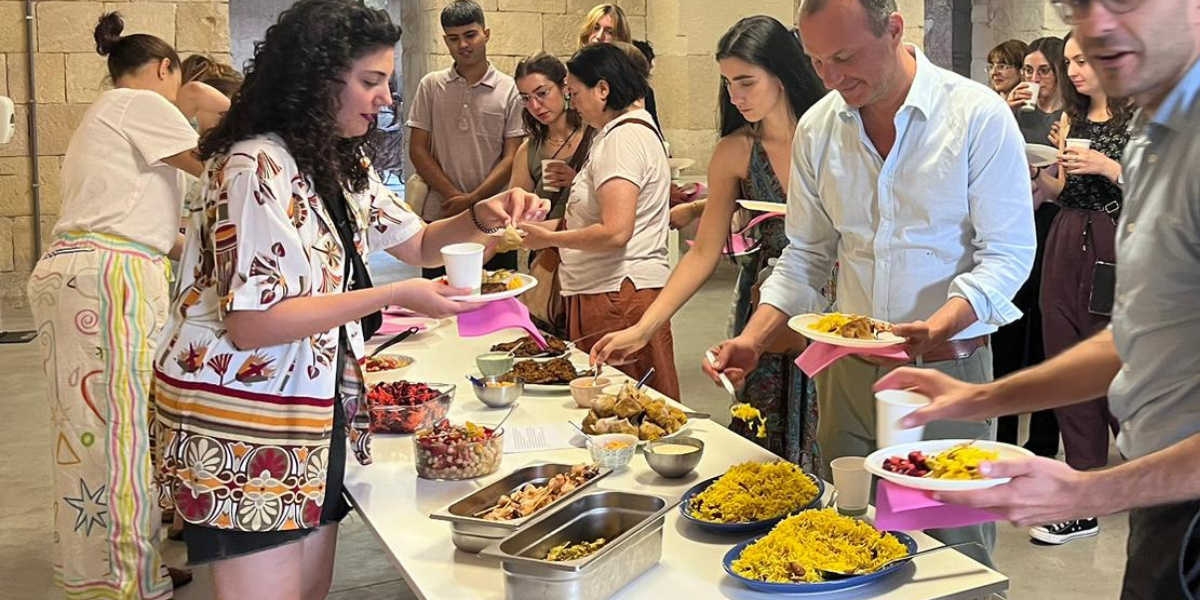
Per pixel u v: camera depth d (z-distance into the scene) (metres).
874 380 2.54
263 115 2.14
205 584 3.67
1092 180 4.18
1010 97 5.01
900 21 2.28
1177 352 1.57
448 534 2.21
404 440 2.77
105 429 3.17
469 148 5.77
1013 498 1.46
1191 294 1.55
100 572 3.23
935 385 1.80
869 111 2.43
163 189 3.23
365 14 2.17
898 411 1.77
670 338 3.77
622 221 3.56
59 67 7.98
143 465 3.23
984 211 2.34
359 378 2.36
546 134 4.51
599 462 2.51
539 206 2.72
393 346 3.70
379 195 2.68
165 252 3.28
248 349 2.13
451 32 5.64
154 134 3.18
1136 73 1.46
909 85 2.34
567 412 2.95
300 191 2.16
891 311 2.47
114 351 3.14
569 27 9.14
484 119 5.74
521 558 1.83
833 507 2.25
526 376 3.19
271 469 2.15
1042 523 1.49
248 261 2.07
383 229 2.70
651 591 1.92
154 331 3.21
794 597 1.88
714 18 8.95
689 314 7.93
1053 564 3.86
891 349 2.24
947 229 2.39
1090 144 4.20
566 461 2.57
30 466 4.86
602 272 3.69
